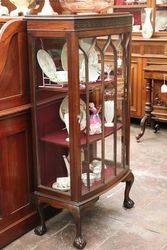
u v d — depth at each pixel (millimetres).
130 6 4672
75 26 1867
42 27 1993
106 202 2752
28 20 2047
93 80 2176
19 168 2250
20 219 2314
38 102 2211
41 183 2332
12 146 2184
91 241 2270
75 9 2289
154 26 4441
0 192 2152
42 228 2348
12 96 2117
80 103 2086
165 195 2848
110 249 2195
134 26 4629
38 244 2258
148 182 3066
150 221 2488
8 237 2240
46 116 2305
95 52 2168
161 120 4082
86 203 2154
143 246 2221
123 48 2268
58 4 2609
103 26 2027
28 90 2205
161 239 2285
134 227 2420
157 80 3947
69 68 1951
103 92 2193
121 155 2514
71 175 2109
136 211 2619
